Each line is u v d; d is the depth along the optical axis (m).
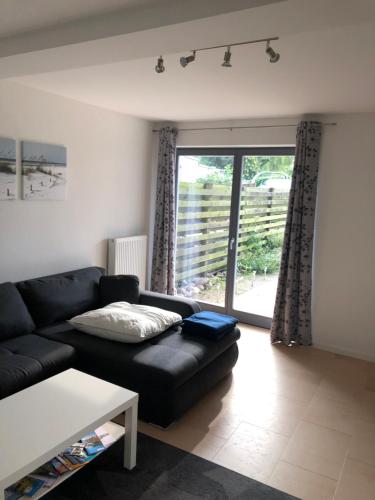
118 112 4.39
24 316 3.11
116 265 4.54
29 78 3.11
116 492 2.11
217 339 3.15
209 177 4.95
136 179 4.85
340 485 2.26
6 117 3.26
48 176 3.67
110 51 2.11
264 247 4.68
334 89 3.03
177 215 5.26
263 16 1.60
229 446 2.54
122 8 1.82
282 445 2.59
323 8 1.51
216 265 5.03
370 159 3.84
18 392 2.21
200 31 1.79
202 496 2.12
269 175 4.55
